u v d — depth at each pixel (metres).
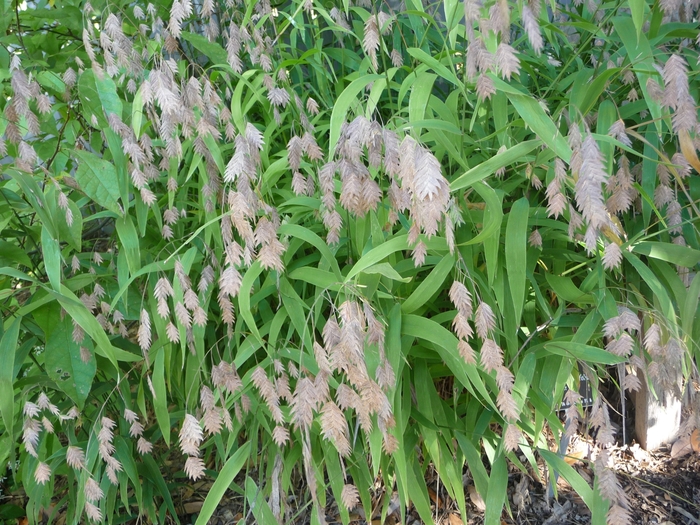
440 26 0.72
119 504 0.69
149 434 0.65
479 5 0.32
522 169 0.54
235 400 0.51
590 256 0.55
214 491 0.49
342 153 0.38
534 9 0.36
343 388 0.40
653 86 0.41
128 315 0.55
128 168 0.49
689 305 0.47
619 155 0.51
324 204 0.44
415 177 0.31
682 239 0.56
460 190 0.48
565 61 0.62
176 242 0.59
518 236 0.44
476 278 0.49
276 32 0.63
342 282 0.45
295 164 0.45
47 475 0.48
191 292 0.45
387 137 0.36
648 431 0.79
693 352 0.51
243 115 0.53
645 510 0.71
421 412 0.56
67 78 0.52
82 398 0.49
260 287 0.57
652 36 0.48
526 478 0.71
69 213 0.47
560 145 0.35
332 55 0.68
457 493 0.55
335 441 0.40
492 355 0.39
